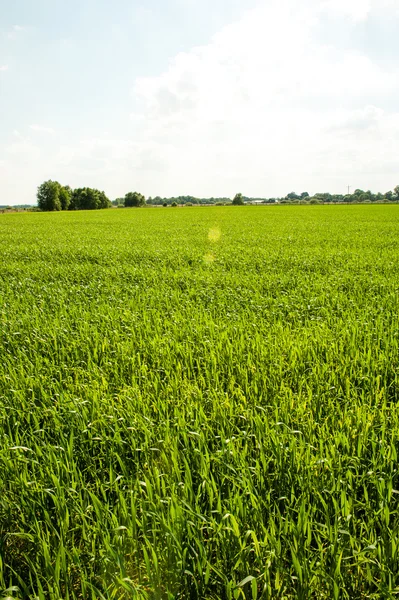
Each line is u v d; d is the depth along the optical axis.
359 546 2.12
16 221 50.22
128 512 2.48
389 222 36.84
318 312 7.29
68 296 9.28
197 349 5.28
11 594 2.02
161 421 3.40
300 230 28.14
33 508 2.55
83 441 3.17
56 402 3.79
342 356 4.88
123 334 6.04
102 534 2.22
